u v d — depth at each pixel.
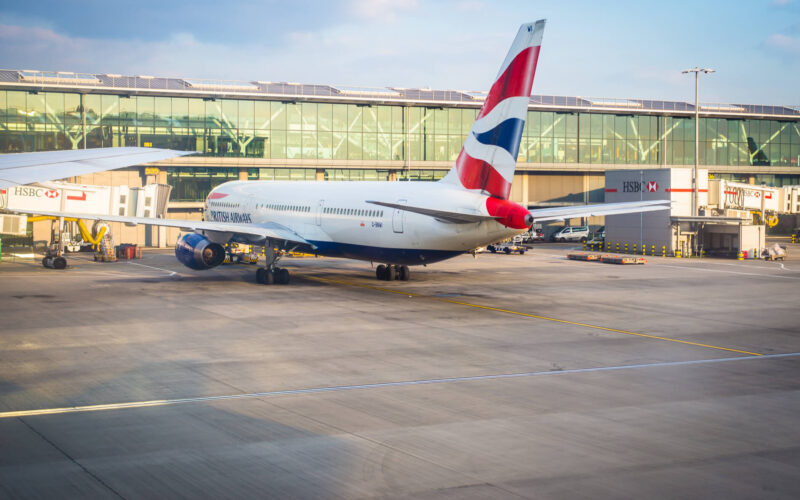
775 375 19.22
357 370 19.30
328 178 76.00
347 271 46.66
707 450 13.09
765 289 38.97
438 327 26.06
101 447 13.03
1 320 26.64
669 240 64.31
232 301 32.16
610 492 11.13
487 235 32.12
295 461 12.38
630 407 15.95
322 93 75.50
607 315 29.44
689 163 87.19
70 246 62.50
